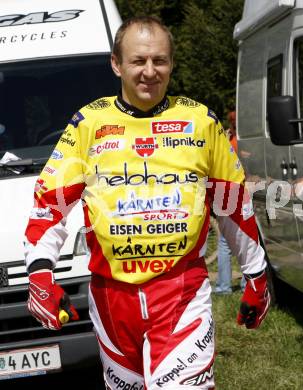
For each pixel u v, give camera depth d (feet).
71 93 22.08
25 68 22.45
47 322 11.69
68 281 17.46
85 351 17.42
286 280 23.94
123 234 11.69
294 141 18.65
